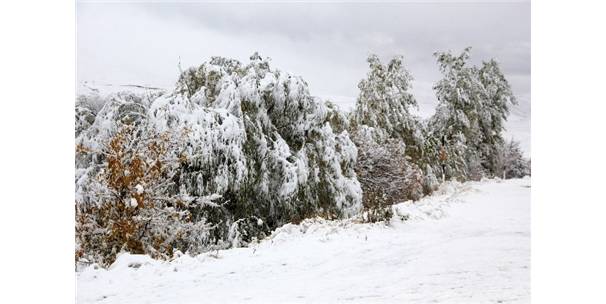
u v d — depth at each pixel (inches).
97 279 323.3
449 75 1583.4
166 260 390.9
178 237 472.7
